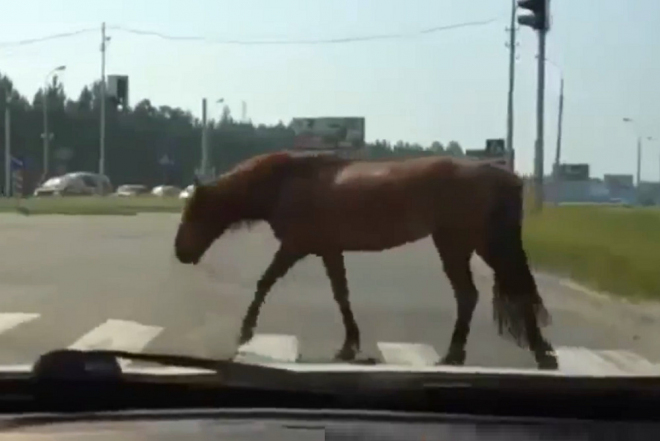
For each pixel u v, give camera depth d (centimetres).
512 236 962
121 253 2453
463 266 968
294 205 998
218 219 1021
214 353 1019
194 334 1160
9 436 371
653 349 1145
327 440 370
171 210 5134
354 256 2503
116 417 405
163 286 1705
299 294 1589
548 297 1681
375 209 977
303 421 400
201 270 1903
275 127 7725
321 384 438
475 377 437
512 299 959
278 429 385
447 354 973
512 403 430
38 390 423
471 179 965
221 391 438
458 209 963
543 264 2186
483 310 1374
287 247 1003
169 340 1113
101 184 7581
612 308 1528
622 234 3186
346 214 983
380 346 1091
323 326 1239
